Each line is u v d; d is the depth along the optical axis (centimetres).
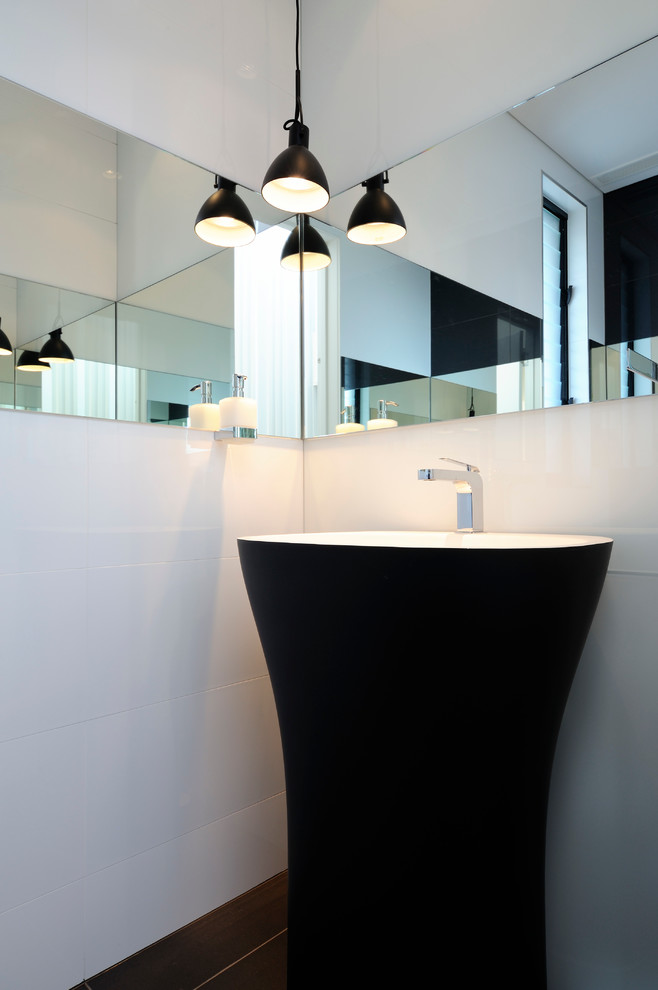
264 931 134
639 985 106
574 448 119
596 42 119
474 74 137
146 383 136
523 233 127
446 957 91
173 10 146
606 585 114
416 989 93
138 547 134
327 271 168
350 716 94
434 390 142
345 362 162
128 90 137
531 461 126
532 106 127
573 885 114
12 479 115
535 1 128
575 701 116
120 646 129
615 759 111
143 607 134
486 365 132
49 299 122
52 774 118
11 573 114
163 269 141
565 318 120
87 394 126
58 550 121
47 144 123
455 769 89
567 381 119
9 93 118
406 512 148
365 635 89
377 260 155
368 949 96
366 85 159
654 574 108
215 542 149
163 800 135
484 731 88
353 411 159
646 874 106
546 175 124
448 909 91
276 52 169
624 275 113
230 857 147
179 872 137
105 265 131
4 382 115
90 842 122
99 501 127
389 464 152
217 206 152
